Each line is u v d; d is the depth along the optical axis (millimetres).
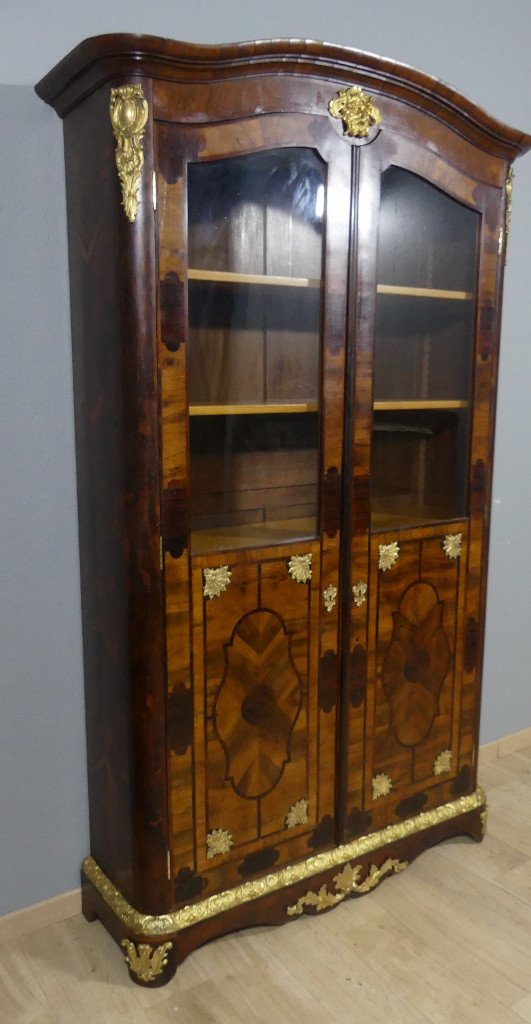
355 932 1899
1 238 1698
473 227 1928
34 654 1873
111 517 1666
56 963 1817
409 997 1705
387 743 2000
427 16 2277
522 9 2479
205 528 1680
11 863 1913
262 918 1855
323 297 1710
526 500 2719
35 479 1813
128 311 1500
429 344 1928
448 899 2014
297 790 1875
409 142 1760
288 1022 1642
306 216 1675
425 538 1965
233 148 1546
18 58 1673
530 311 2594
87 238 1640
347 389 1772
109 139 1489
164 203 1491
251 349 1681
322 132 1637
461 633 2098
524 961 1809
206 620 1673
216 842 1774
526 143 1913
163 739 1666
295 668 1817
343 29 2127
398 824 2057
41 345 1775
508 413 2605
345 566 1835
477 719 2188
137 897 1737
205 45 1437
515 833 2303
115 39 1382
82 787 1986
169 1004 1689
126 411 1541
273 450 1739
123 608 1649
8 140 1678
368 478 1837
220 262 1610
